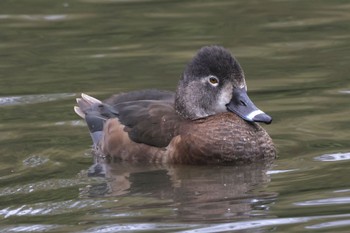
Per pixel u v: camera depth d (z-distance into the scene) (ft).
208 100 45.78
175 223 35.88
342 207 36.70
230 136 44.42
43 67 60.44
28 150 45.96
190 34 67.00
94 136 47.29
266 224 35.35
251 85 55.42
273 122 48.98
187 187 40.60
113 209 37.83
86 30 68.74
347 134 46.60
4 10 74.38
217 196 39.17
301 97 52.70
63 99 53.47
